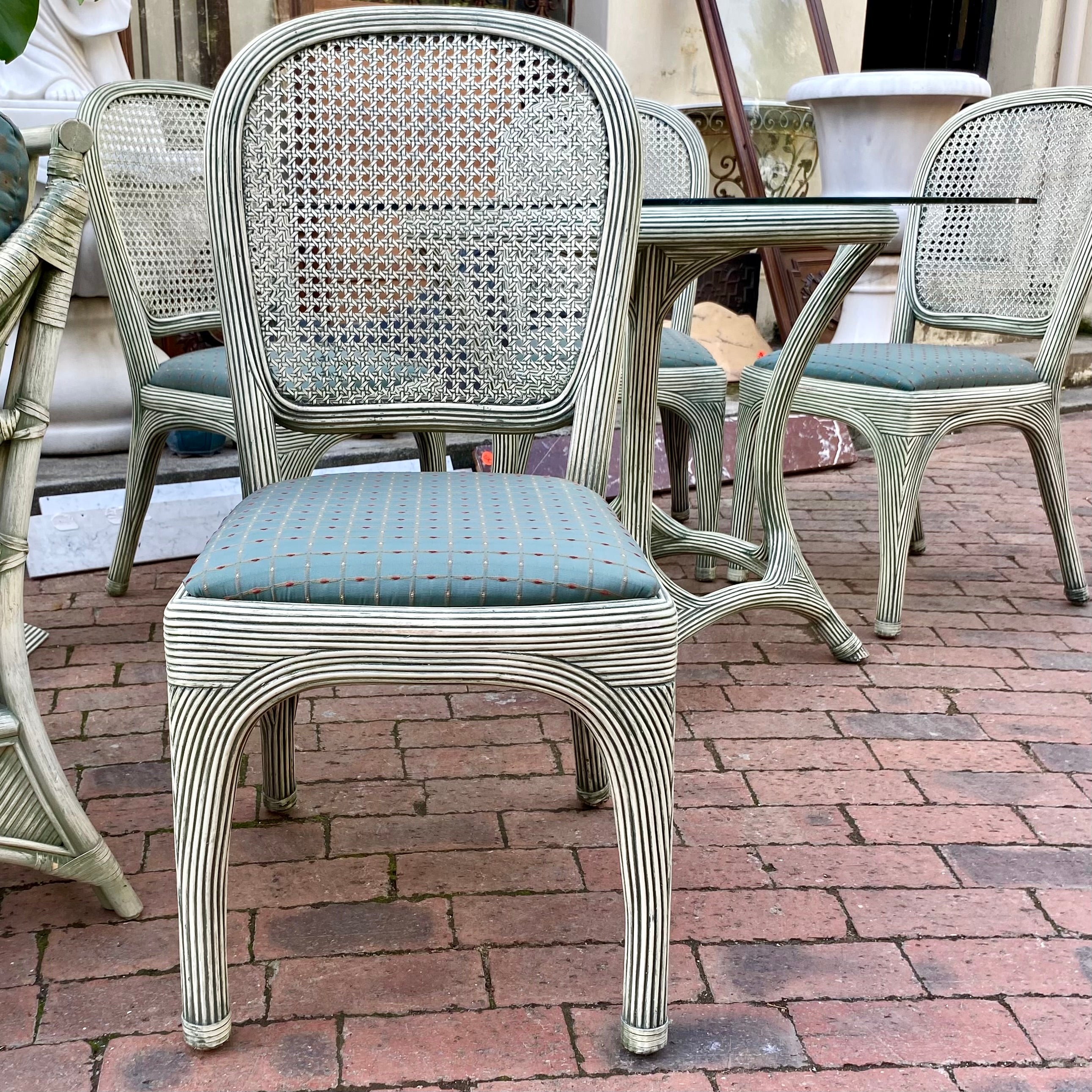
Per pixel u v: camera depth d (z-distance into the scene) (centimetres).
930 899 159
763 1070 127
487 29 143
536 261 147
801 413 266
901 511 248
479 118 144
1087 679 237
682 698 223
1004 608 277
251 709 114
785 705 221
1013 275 275
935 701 225
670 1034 132
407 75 144
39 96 309
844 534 333
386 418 151
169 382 240
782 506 234
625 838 120
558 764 195
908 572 302
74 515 279
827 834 175
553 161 144
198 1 391
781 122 483
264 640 111
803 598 235
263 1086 123
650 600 115
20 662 134
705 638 255
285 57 142
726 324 482
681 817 179
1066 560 278
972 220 282
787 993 140
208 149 142
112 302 250
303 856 166
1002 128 275
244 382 147
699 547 245
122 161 238
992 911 157
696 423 278
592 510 133
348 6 416
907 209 452
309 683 113
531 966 143
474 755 197
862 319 468
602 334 145
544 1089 123
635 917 123
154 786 184
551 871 164
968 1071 128
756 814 181
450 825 175
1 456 127
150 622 252
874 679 234
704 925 152
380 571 112
